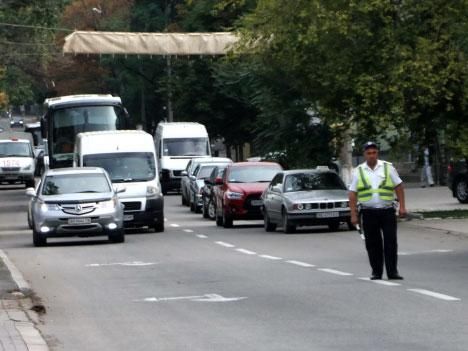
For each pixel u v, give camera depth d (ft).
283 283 136.36
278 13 255.91
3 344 91.56
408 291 122.52
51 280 151.02
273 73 350.23
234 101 507.71
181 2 637.30
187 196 375.66
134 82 655.76
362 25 247.70
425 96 248.11
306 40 247.91
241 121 509.35
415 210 287.07
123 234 221.46
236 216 260.62
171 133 467.11
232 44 268.62
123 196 247.09
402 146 264.52
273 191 243.60
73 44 358.43
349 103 256.32
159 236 239.09
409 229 232.94
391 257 135.64
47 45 552.41
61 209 216.54
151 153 260.01
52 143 371.56
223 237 231.50
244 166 275.18
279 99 360.89
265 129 382.01
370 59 250.98
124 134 265.13
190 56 391.04
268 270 154.40
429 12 248.32
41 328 104.27
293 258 173.88
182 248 203.92
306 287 130.52
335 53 252.83
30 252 204.33
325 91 263.49
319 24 247.70
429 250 183.11
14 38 525.75
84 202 217.36
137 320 108.47
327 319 103.71
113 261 179.32
